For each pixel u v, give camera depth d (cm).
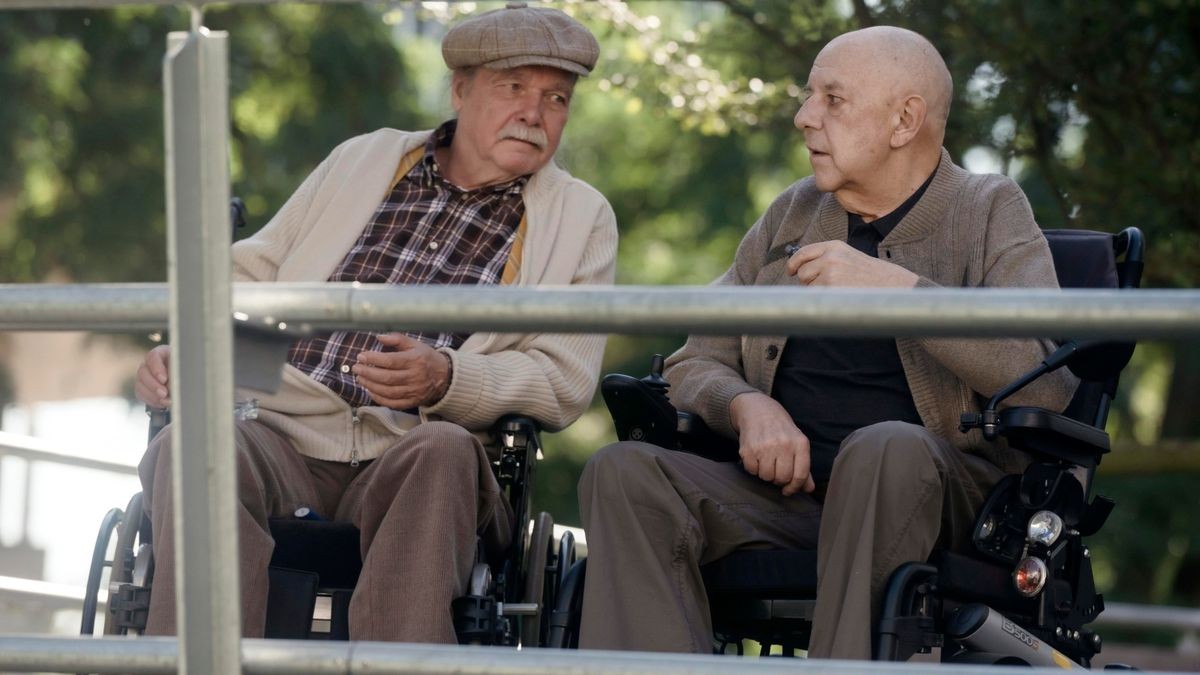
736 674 539
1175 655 2094
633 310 536
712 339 1024
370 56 2916
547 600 1039
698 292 534
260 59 2886
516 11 1048
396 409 966
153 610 833
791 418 955
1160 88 1500
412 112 2944
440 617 850
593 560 865
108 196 2683
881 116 950
